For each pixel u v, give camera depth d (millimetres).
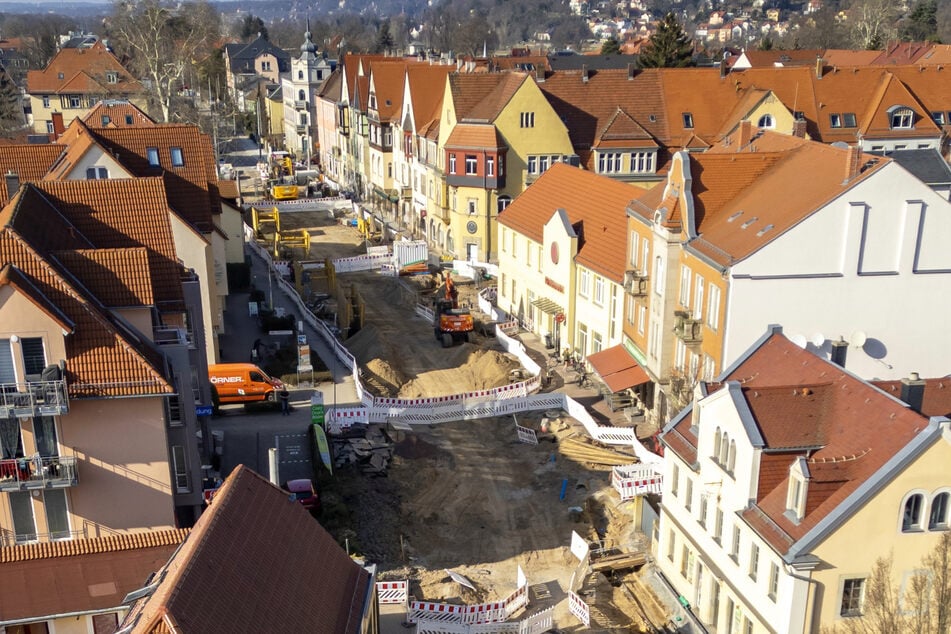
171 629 19641
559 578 38719
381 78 107500
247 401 52562
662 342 48969
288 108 153625
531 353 63625
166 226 41531
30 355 30641
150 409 32031
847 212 41594
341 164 127312
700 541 34312
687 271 47031
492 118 80500
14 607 27688
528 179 82250
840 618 28703
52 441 31516
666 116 84562
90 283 35062
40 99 128875
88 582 28359
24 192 39188
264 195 119125
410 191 99062
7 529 32219
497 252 80625
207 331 54500
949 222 42531
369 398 52188
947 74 88625
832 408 31438
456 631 34062
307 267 80875
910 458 27406
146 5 109312
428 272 83188
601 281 57500
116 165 53562
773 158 48594
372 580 28766
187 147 59094
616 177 81812
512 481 46688
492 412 53438
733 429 31484
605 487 45531
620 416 53469
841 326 43562
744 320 42719
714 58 144625
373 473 46094
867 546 28047
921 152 58156
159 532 29953
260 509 26188
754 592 30297
